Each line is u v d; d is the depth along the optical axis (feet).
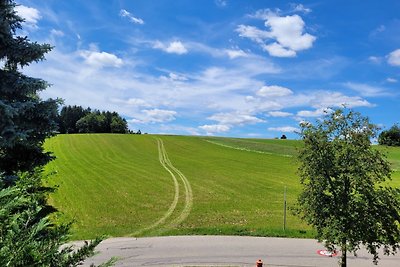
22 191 14.97
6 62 51.13
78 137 272.72
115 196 105.60
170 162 185.26
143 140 269.23
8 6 49.14
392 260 54.13
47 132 52.70
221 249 57.52
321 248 58.90
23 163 50.93
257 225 78.13
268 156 219.20
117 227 72.49
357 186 36.76
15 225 11.32
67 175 136.56
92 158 187.83
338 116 38.45
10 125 46.44
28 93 51.62
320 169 37.40
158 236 64.80
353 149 36.86
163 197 107.45
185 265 50.21
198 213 88.94
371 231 35.09
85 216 82.07
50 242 11.71
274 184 135.64
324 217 37.19
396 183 138.21
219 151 234.79
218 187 126.52
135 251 55.67
